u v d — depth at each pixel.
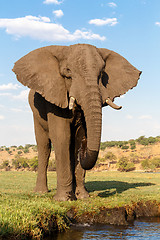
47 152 11.57
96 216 8.21
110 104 7.94
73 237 6.84
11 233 5.77
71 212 8.16
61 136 9.12
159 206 9.75
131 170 110.19
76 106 8.87
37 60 8.98
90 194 10.82
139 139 150.12
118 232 7.33
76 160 9.92
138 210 9.34
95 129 7.27
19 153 163.62
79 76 8.05
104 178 19.56
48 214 7.21
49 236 6.88
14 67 8.91
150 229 7.68
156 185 14.98
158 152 126.94
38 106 10.70
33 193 10.61
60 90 8.72
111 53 9.64
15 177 18.75
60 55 8.89
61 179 9.14
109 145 148.62
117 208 8.48
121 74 9.50
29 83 8.76
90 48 8.63
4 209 6.65
